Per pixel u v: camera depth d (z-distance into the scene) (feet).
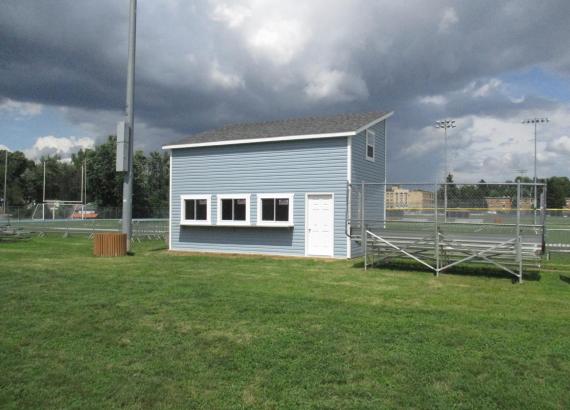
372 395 15.57
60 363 18.42
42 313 26.17
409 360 18.74
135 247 72.38
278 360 18.67
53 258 53.88
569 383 16.65
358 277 41.06
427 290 34.99
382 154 65.98
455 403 15.02
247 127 71.77
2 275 39.81
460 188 45.11
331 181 56.18
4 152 296.71
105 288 33.88
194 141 66.03
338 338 21.63
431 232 43.86
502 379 16.96
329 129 57.52
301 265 49.06
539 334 22.59
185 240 66.59
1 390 15.84
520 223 43.39
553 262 52.29
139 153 262.06
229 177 63.26
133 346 20.45
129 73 62.54
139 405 14.82
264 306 28.12
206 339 21.42
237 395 15.55
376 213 62.75
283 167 59.31
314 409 14.60
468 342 21.15
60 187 304.71
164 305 28.27
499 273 43.96
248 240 61.77
